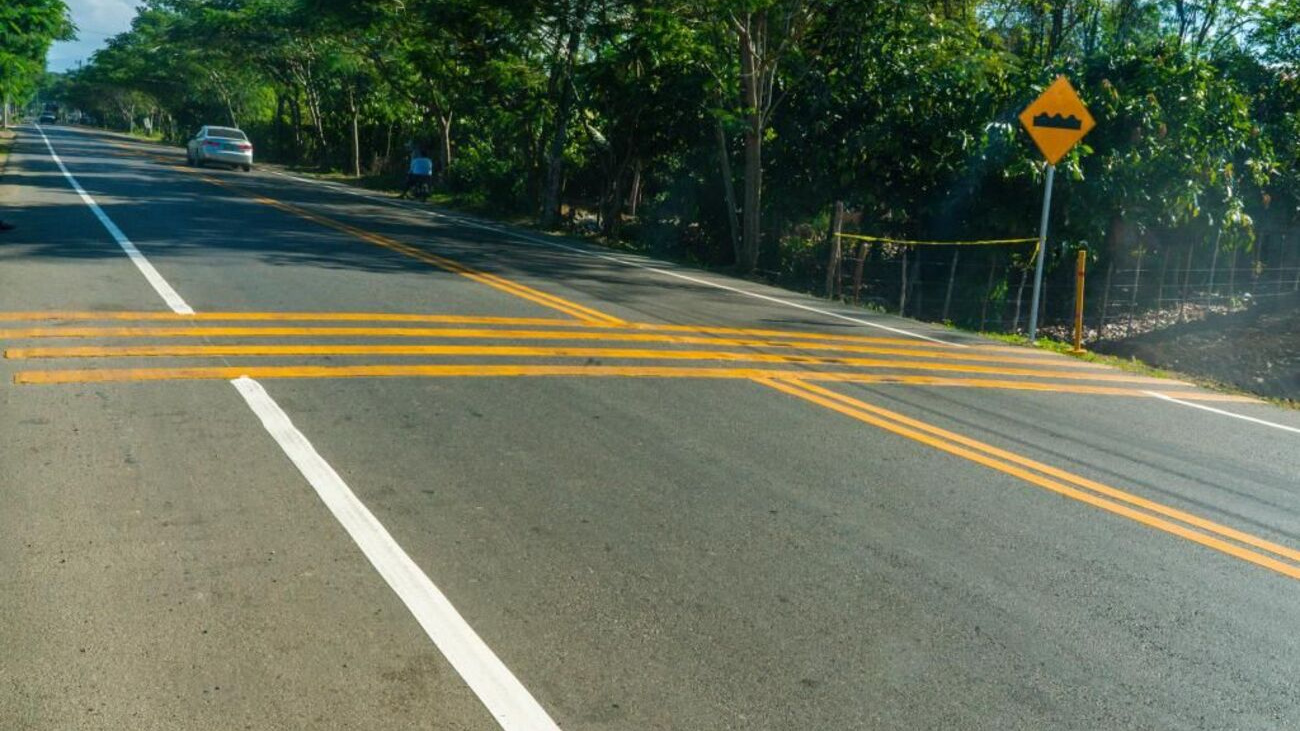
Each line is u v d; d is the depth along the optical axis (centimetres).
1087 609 447
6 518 465
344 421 639
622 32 2394
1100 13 2697
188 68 7194
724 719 343
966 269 1892
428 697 346
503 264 1513
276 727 324
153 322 882
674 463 609
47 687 338
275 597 407
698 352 948
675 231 2450
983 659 396
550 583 437
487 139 3962
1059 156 1288
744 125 1891
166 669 352
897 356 1040
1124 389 980
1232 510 597
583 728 333
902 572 473
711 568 463
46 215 1680
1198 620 443
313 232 1719
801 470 614
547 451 614
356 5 3372
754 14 1905
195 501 497
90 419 608
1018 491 604
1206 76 1800
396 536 473
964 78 1897
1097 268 1858
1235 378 1493
